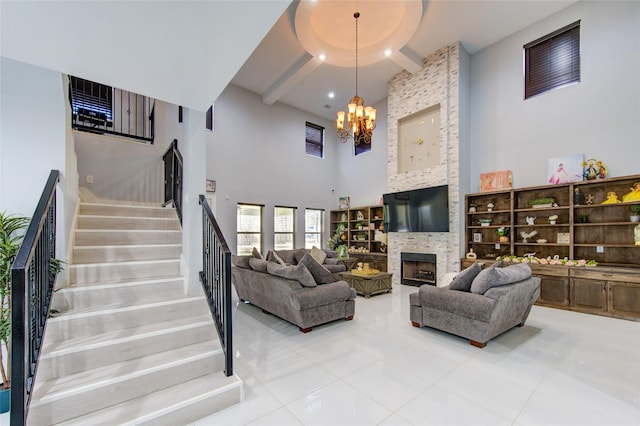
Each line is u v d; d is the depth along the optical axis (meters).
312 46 5.55
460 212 6.10
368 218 8.57
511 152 5.82
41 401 1.71
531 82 5.64
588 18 4.93
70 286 2.56
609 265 4.54
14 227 2.11
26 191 2.39
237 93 7.66
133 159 4.85
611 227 4.65
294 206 8.83
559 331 3.69
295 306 3.59
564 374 2.60
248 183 7.81
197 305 2.79
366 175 9.10
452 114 6.19
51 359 1.95
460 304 3.31
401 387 2.40
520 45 5.72
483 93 6.27
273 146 8.39
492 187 5.99
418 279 6.76
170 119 5.26
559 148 5.21
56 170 2.46
